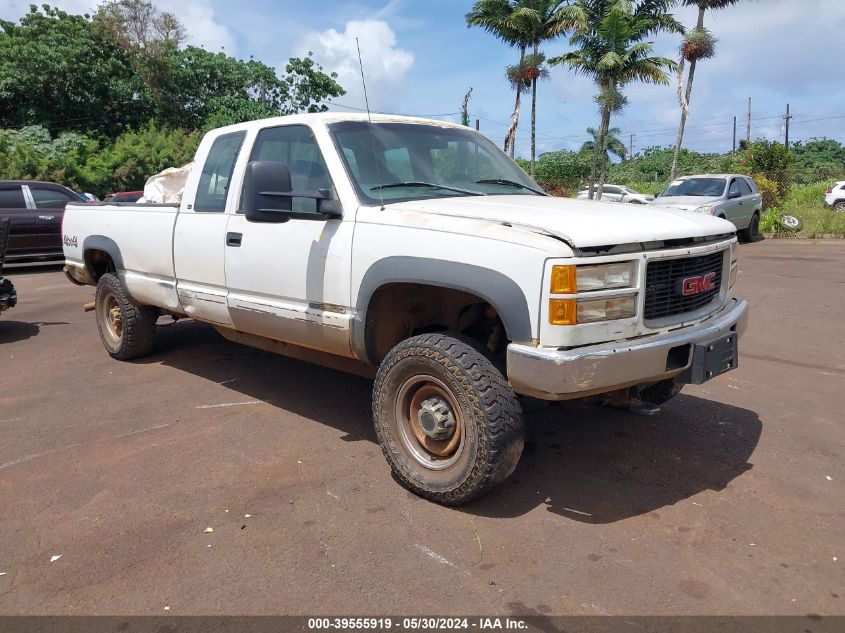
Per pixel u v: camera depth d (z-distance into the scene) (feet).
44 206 44.80
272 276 13.73
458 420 10.86
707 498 11.41
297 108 120.06
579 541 10.09
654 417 15.20
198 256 15.74
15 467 12.95
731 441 13.82
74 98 105.50
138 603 8.78
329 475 12.41
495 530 10.43
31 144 89.81
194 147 100.12
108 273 20.13
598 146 93.25
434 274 10.76
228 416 15.51
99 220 19.88
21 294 35.29
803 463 12.74
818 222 64.64
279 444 13.85
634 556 9.69
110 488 12.01
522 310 9.87
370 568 9.47
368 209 12.17
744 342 21.91
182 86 115.14
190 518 10.91
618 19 80.23
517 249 9.94
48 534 10.50
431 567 9.48
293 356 15.01
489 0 88.99
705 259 11.76
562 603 8.64
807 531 10.32
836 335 22.61
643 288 10.41
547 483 12.00
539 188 15.43
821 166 184.75
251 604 8.73
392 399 11.66
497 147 16.33
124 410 16.01
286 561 9.67
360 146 13.35
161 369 19.39
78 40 104.83
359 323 12.08
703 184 53.93
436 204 12.07
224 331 16.58
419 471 11.43
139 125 111.86
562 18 86.28
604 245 9.91
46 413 15.89
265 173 12.32
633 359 10.09
